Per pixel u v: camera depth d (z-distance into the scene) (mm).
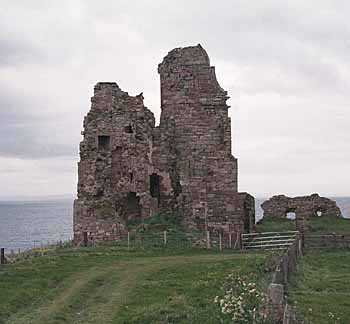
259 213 174125
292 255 30031
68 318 21359
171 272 29859
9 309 22312
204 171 47031
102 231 44969
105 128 47250
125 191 47062
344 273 30672
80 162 46906
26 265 32844
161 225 45281
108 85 47781
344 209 189750
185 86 47875
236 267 30328
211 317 18547
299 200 57750
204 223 46438
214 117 47500
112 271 30625
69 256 36500
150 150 47594
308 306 21516
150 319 19812
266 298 17562
